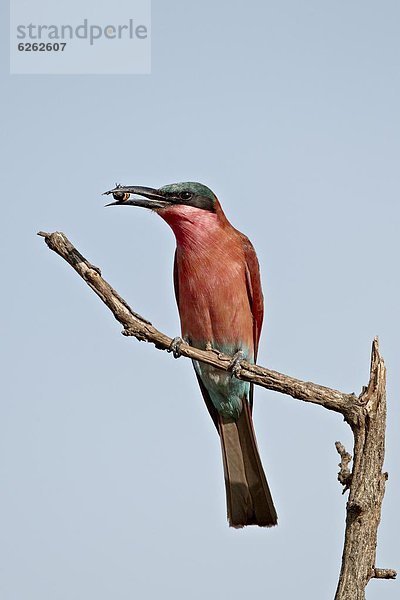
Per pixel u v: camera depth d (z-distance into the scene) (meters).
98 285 8.42
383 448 7.75
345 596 7.33
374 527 7.54
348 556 7.47
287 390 8.20
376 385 7.73
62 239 8.45
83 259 8.50
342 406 7.85
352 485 7.69
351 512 7.57
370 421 7.74
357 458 7.73
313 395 8.05
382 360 7.79
